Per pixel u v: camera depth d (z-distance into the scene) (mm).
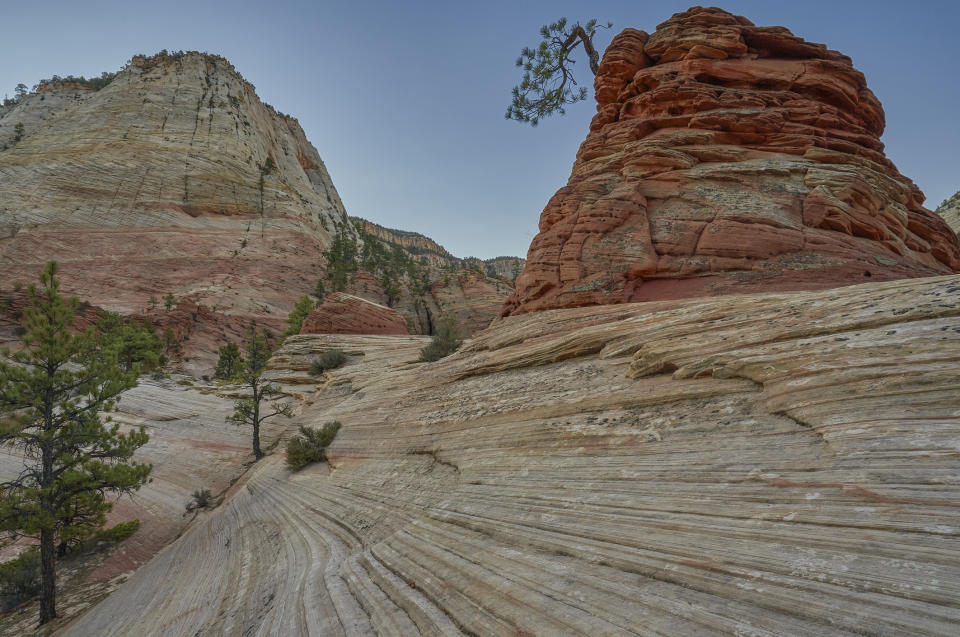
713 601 3895
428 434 12633
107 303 98562
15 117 186125
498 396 12188
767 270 16203
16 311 75562
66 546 21000
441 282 141375
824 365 6301
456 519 7676
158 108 174000
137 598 12273
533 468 8109
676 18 24594
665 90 22203
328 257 143000
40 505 16906
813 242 16797
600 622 4102
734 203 18422
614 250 17984
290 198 167125
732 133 21219
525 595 4895
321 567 8289
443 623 5086
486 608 4977
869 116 23547
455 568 6125
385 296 136750
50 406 18594
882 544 3734
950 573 3258
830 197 18125
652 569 4574
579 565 5129
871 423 5086
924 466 4258
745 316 9195
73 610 16172
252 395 37656
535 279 18828
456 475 9734
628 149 21703
